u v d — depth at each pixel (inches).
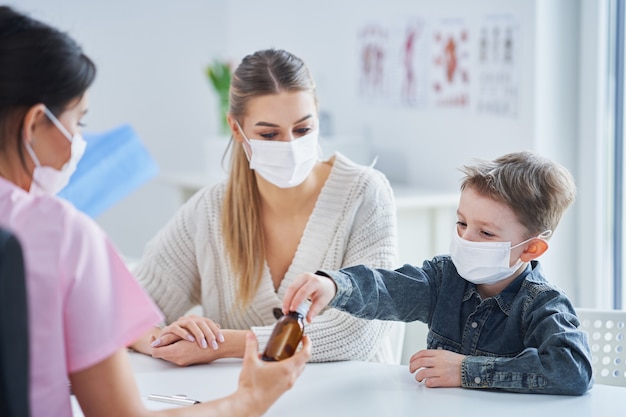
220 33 175.5
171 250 76.0
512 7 112.7
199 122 175.5
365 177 73.4
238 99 69.6
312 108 69.6
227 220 73.4
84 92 43.3
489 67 116.9
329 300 57.1
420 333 83.1
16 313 34.0
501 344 59.0
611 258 113.7
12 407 34.2
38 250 39.4
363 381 59.1
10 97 40.8
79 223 40.8
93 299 40.5
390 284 61.6
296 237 73.4
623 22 109.7
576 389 54.6
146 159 94.0
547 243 58.2
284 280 73.1
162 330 67.2
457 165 123.4
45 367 39.3
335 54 144.9
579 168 113.6
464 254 58.5
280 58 69.1
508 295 59.5
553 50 111.1
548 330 55.8
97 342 40.7
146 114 170.6
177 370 63.7
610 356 68.9
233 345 65.3
